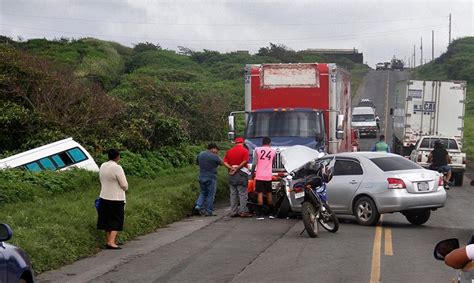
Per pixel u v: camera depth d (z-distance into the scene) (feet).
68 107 89.81
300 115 73.15
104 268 37.83
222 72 249.55
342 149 82.74
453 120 116.06
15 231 39.37
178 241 47.65
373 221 56.24
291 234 51.26
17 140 86.63
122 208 44.65
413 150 108.99
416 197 55.26
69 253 40.16
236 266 38.19
